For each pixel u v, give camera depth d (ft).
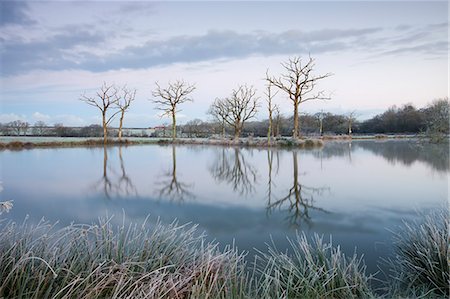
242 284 10.69
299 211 25.63
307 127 199.41
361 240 18.37
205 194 33.12
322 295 10.38
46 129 164.66
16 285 9.29
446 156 67.31
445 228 13.23
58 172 49.80
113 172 49.78
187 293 9.86
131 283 9.80
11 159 69.72
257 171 49.67
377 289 11.66
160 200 30.12
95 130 170.09
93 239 12.19
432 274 11.50
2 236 10.89
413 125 187.32
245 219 23.29
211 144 126.00
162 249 11.98
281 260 12.60
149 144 134.51
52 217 24.25
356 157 68.59
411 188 34.86
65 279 9.45
